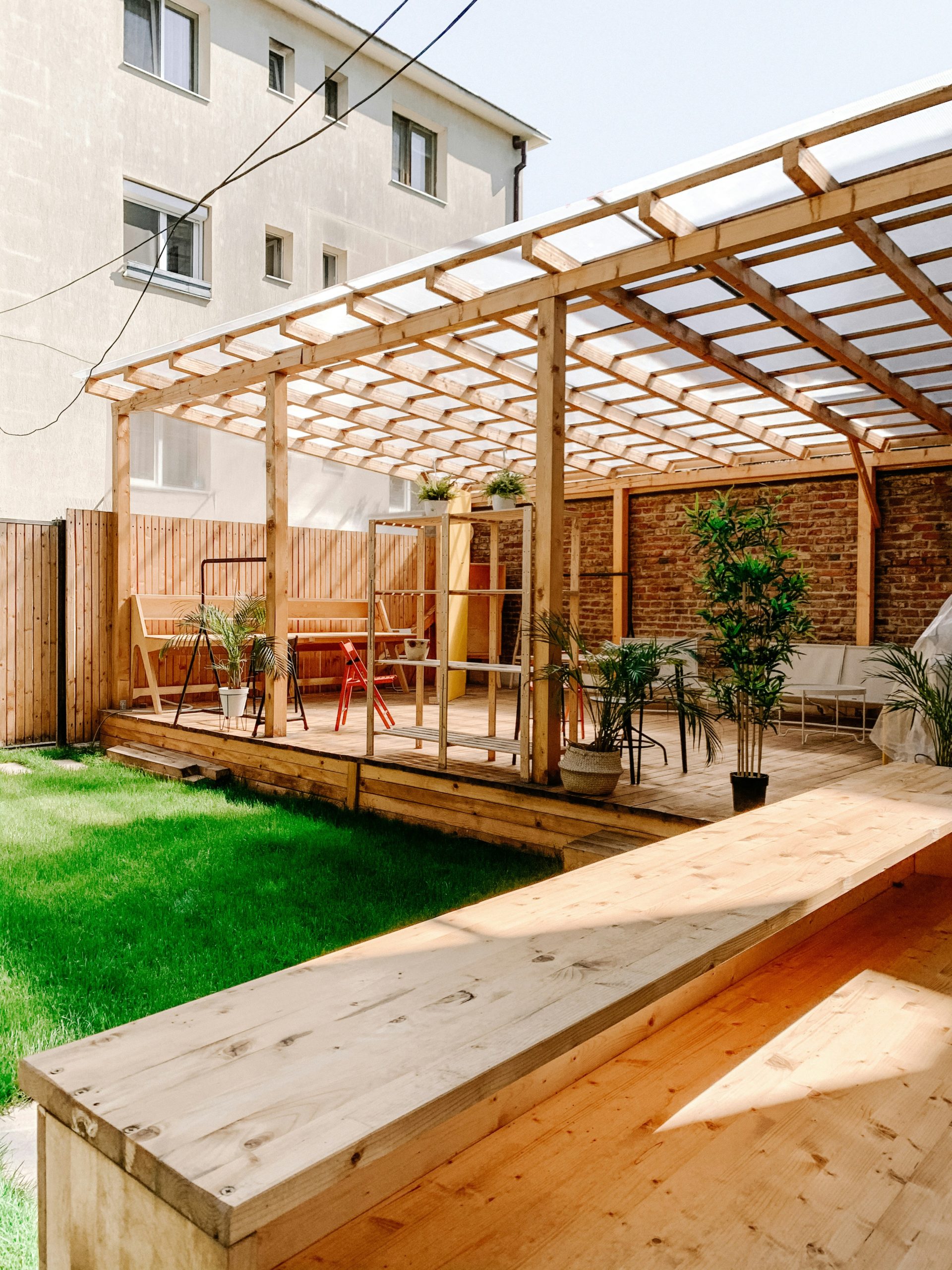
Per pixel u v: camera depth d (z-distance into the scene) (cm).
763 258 472
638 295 531
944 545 853
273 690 717
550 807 512
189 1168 102
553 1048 135
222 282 1262
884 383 634
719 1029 227
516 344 655
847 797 328
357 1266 140
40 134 1091
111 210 1152
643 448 954
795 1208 155
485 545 1241
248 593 1009
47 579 862
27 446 1086
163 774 748
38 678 857
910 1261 141
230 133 1271
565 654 659
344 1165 107
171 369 773
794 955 280
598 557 1109
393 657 1081
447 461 1076
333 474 1368
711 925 183
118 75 1159
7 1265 193
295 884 461
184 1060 127
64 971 351
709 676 495
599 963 162
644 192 424
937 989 254
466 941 174
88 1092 119
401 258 1501
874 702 812
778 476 943
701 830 273
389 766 603
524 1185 162
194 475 1222
